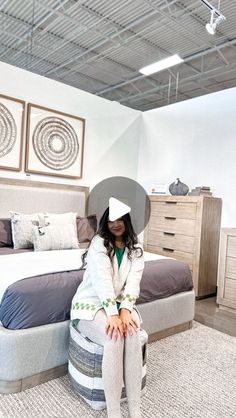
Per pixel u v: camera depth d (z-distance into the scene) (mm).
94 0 3537
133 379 1557
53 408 1637
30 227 3137
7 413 1574
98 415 1604
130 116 4926
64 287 1940
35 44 4621
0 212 3418
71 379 1800
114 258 1814
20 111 3613
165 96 6660
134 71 5543
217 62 5152
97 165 4488
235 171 3955
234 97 4004
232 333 2795
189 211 3932
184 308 2738
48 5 3654
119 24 4027
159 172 4855
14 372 1716
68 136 4070
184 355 2314
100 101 4480
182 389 1878
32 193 3664
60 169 3992
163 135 4824
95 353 1640
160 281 2512
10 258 2453
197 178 4375
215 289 4047
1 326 1781
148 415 1623
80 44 4609
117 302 1779
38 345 1799
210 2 3473
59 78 5906
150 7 3627
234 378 2033
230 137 4020
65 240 3141
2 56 5031
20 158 3613
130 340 1572
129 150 4953
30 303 1789
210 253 3938
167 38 4352
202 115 4344
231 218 3986
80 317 1704
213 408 1712
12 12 3828
